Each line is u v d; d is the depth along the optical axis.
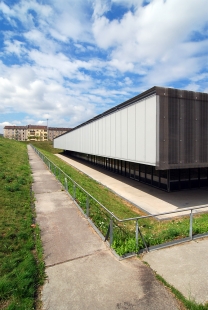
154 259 4.85
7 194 8.41
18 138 125.50
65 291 3.80
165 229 6.86
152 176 14.66
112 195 12.48
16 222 6.30
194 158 10.25
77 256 4.89
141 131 11.03
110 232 5.32
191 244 5.60
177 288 3.88
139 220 8.30
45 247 5.23
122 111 13.48
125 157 13.09
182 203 10.76
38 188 10.79
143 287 3.90
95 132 19.91
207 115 10.55
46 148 60.75
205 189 13.69
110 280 4.09
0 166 12.98
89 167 25.19
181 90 9.96
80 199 8.85
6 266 4.25
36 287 3.88
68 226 6.45
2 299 3.48
